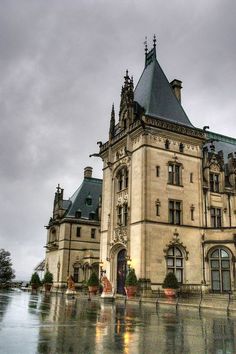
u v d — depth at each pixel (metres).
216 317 20.91
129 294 38.41
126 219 45.59
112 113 53.47
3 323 16.70
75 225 76.06
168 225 42.28
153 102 47.16
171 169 44.81
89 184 83.44
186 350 11.02
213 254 42.78
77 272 74.00
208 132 56.72
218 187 48.75
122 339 12.68
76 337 12.86
